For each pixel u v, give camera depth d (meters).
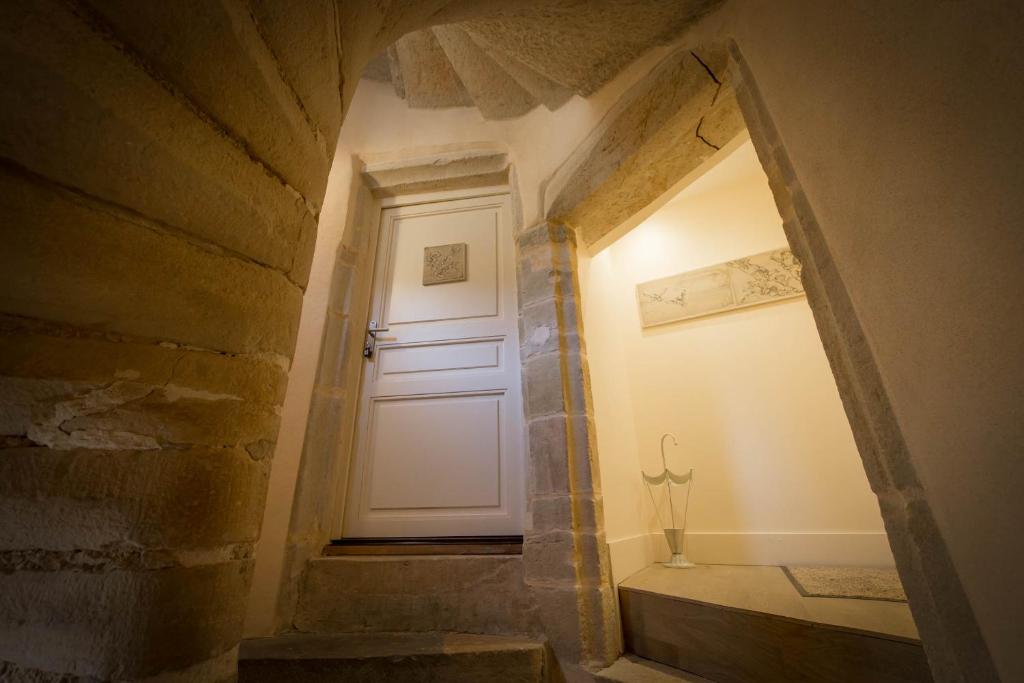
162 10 0.45
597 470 1.58
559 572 1.43
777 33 0.96
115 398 0.41
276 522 1.62
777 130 0.95
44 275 0.37
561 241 1.90
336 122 0.77
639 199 1.80
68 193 0.38
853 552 1.86
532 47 1.47
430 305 2.17
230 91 0.53
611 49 1.47
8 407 0.37
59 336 0.38
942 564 0.61
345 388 1.94
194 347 0.48
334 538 1.75
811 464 2.03
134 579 0.39
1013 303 0.49
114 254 0.41
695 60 1.30
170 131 0.46
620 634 1.44
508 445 1.83
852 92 0.74
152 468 0.42
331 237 2.13
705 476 2.21
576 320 1.76
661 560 2.13
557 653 1.36
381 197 2.46
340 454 1.86
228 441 0.49
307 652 1.27
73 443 0.40
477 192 2.38
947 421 0.59
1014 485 0.50
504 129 2.28
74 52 0.38
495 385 1.95
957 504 0.58
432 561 1.56
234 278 0.53
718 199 2.65
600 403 1.83
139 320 0.43
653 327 2.56
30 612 0.37
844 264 0.77
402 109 2.48
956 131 0.55
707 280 2.51
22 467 0.38
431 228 2.36
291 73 0.64
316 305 1.99
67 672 0.36
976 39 0.53
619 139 1.59
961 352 0.56
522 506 1.73
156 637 0.39
